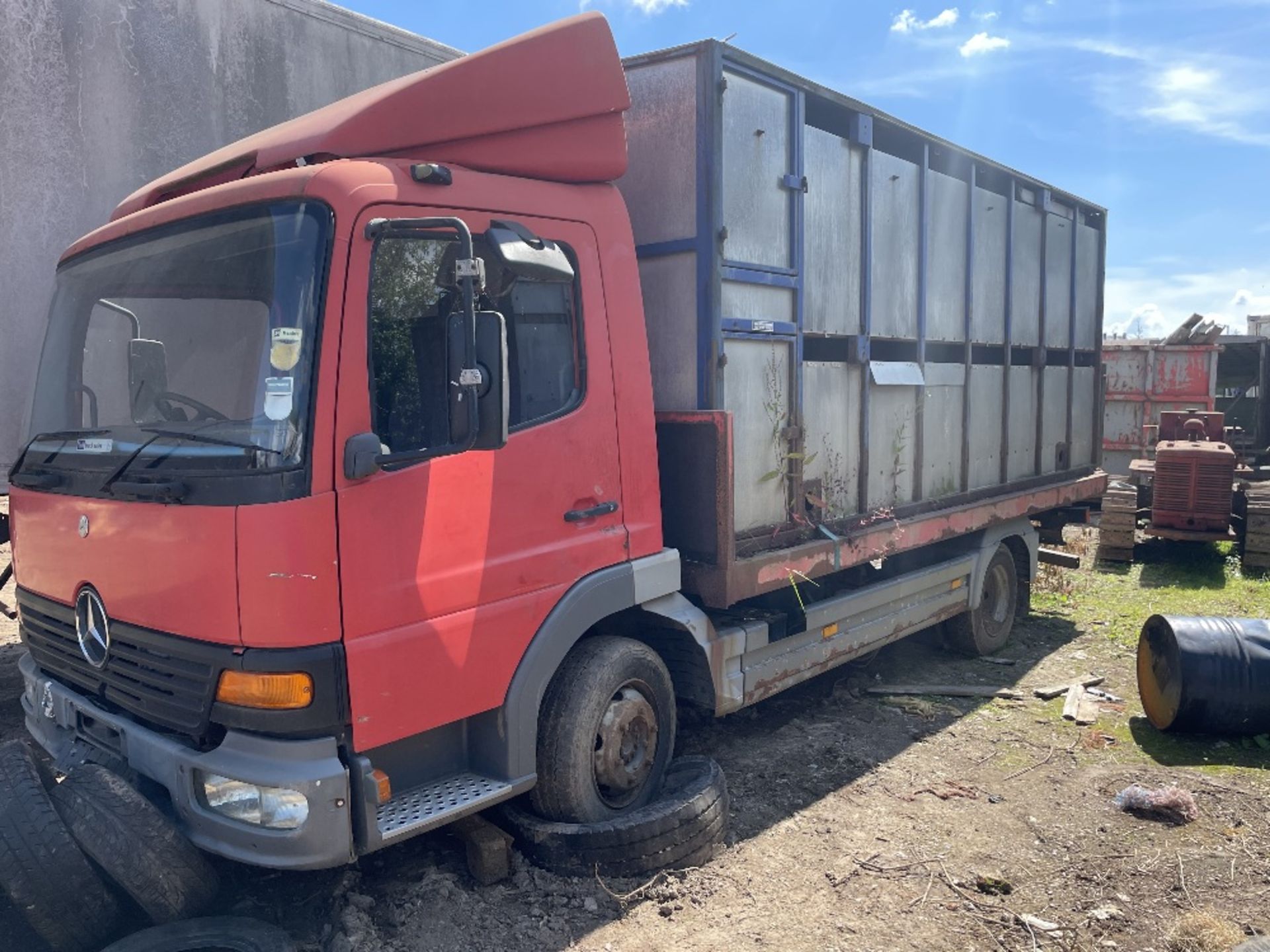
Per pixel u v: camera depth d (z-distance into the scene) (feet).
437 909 11.56
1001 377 23.67
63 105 16.29
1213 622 18.07
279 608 9.53
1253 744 17.46
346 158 10.91
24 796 10.12
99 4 16.60
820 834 13.96
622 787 13.06
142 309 11.41
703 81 13.78
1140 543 36.73
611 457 12.76
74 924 10.00
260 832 9.79
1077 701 19.60
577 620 12.20
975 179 22.29
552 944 11.14
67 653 11.96
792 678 16.43
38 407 12.80
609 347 12.81
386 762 10.91
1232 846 13.71
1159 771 16.35
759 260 14.92
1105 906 12.19
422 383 10.69
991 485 23.38
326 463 9.73
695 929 11.53
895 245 18.92
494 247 10.71
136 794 10.31
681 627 14.02
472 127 11.71
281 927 11.30
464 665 10.94
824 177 16.58
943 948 11.30
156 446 10.58
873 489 18.43
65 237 16.46
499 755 11.53
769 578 14.80
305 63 19.79
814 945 11.29
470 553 11.02
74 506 11.50
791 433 15.76
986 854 13.47
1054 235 26.35
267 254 10.26
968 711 19.29
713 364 13.89
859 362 17.78
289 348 9.85
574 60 12.65
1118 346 49.34
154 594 10.38
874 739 17.63
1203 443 35.12
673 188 14.23
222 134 18.44
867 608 18.31
